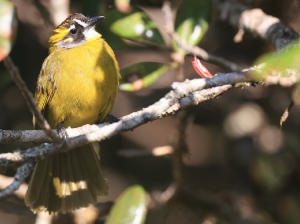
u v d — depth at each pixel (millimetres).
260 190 10984
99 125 7973
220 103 12250
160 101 5973
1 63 11508
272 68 3518
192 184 12820
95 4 10984
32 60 11969
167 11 10102
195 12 9180
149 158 12703
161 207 10547
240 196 10953
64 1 11602
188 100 6582
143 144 13617
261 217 10438
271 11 10906
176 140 9242
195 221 11688
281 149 10891
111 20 9172
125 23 9141
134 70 8852
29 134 6953
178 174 9523
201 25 9133
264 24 9047
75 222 10406
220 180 12672
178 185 9688
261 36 9102
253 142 11273
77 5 12523
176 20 9219
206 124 12516
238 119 11664
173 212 11562
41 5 11477
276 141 11008
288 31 8398
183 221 11680
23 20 11883
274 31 8680
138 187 6215
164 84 13344
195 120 12500
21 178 5586
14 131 6910
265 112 11594
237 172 11328
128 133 13375
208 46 12461
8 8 4043
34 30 12062
